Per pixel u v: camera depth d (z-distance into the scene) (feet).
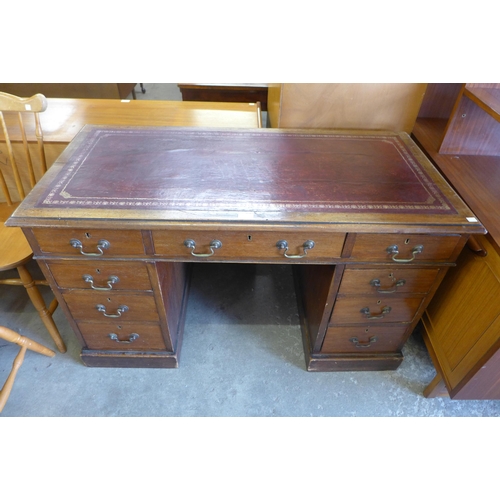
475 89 4.43
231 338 5.53
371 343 4.83
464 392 4.17
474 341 3.93
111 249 3.65
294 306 6.04
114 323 4.53
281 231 3.50
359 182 4.00
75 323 4.54
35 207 3.49
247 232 3.53
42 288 6.17
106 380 4.97
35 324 5.62
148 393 4.85
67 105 6.15
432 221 3.52
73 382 4.93
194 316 5.82
